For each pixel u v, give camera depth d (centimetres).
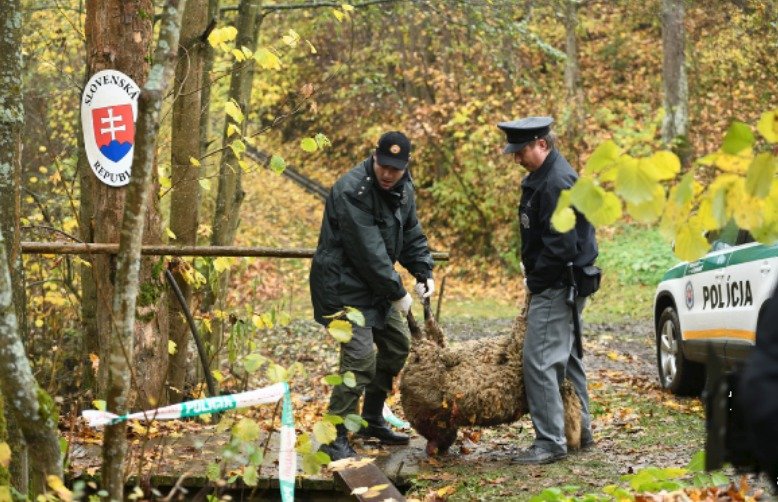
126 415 399
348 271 689
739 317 852
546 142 685
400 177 680
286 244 2825
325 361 1423
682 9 2270
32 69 1449
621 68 2872
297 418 846
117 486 402
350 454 684
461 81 2502
